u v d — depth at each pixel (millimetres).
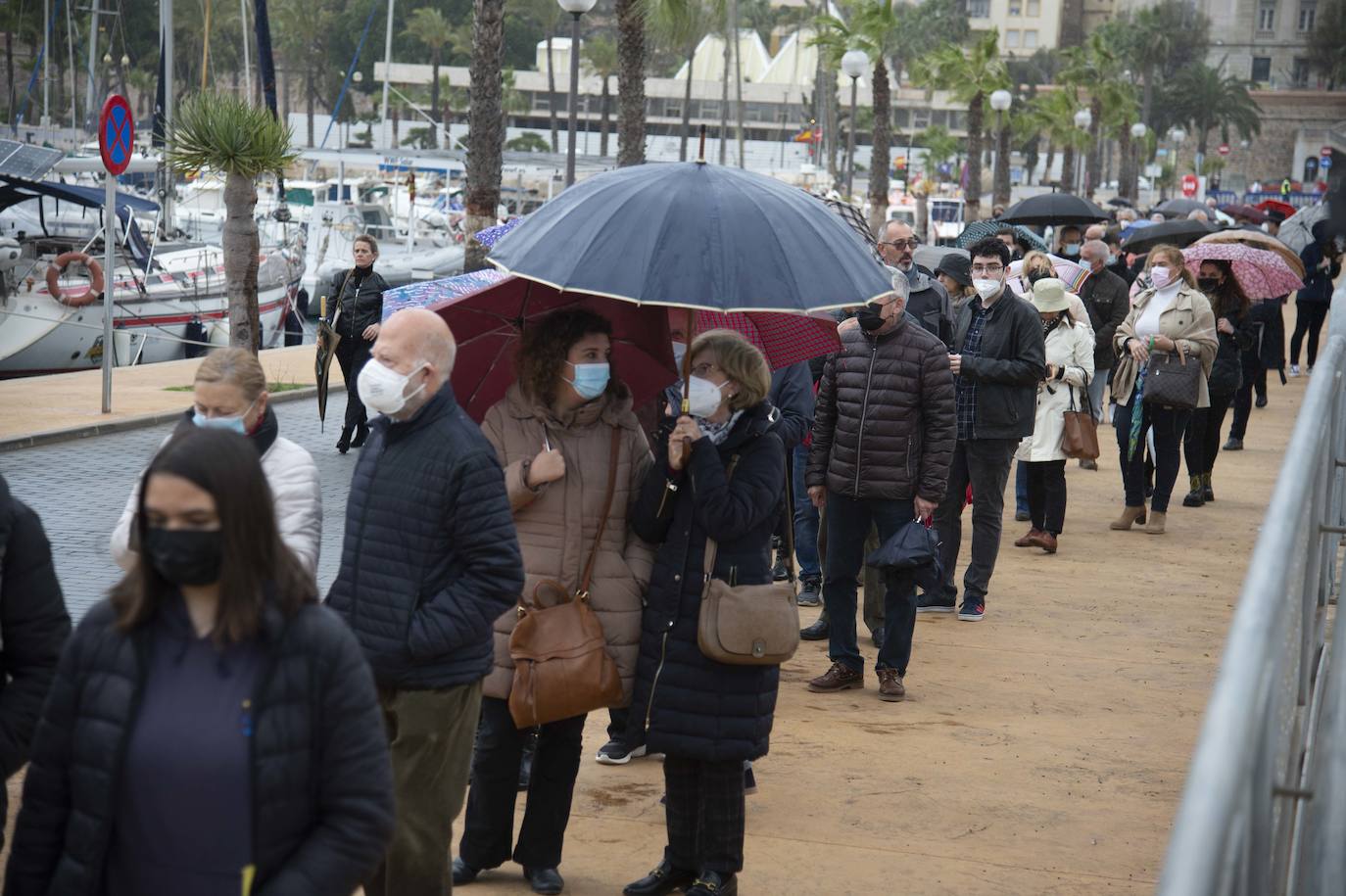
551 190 51719
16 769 3051
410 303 7891
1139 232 20156
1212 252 12508
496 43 17000
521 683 4391
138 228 25062
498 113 17188
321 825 2498
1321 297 21797
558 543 4496
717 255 4223
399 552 3822
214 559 2393
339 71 116750
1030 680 7406
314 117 117625
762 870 4906
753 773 5898
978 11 170875
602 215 4367
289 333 28688
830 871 4906
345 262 35125
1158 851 5152
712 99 110188
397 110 106812
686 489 4516
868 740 6355
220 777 2406
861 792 5691
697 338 4590
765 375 4543
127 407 15312
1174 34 145750
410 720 3852
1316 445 3154
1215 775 1525
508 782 4684
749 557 4535
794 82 111312
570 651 4379
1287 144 148000
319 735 2477
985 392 8375
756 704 4488
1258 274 13695
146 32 76688
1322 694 3879
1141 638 8312
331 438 14562
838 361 7004
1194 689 7301
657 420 5117
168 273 24594
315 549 4027
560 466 4402
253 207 16406
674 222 4273
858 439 6867
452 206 52906
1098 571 10109
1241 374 13891
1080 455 10383
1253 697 1687
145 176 36219
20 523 3074
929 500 6832
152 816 2434
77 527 10109
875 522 7426
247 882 2410
